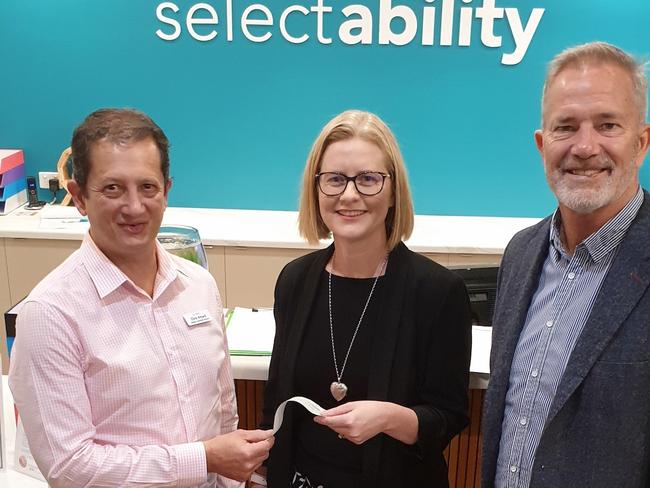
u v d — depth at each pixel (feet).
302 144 12.38
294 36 11.69
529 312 4.19
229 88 12.12
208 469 3.92
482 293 5.99
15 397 3.69
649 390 3.46
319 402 4.77
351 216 4.50
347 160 4.41
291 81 11.99
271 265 11.29
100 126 3.60
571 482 3.65
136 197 3.64
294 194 12.72
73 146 3.66
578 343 3.67
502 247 10.81
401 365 4.50
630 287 3.59
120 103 12.36
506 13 11.22
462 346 4.53
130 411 3.81
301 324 4.83
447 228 11.82
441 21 11.33
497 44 11.42
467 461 6.03
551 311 4.01
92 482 3.62
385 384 4.46
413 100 11.92
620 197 3.74
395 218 4.68
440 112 11.96
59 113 12.50
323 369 4.74
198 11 11.68
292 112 12.19
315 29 11.62
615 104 3.61
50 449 3.58
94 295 3.78
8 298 11.71
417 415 4.34
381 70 11.78
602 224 3.78
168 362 4.00
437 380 4.54
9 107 12.51
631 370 3.48
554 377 3.91
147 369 3.86
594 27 11.24
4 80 12.35
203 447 3.91
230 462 3.93
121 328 3.84
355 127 4.46
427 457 4.67
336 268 4.91
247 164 12.60
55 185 12.69
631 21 11.14
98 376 3.73
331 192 4.51
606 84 3.62
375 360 4.53
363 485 4.50
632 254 3.65
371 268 4.77
